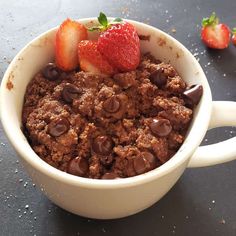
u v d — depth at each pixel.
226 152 0.29
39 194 0.32
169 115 0.29
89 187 0.25
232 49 0.41
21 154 0.26
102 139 0.28
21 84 0.30
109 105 0.29
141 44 0.32
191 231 0.31
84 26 0.32
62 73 0.31
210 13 0.44
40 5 0.44
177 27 0.43
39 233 0.30
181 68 0.31
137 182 0.25
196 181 0.33
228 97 0.38
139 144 0.28
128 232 0.30
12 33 0.41
